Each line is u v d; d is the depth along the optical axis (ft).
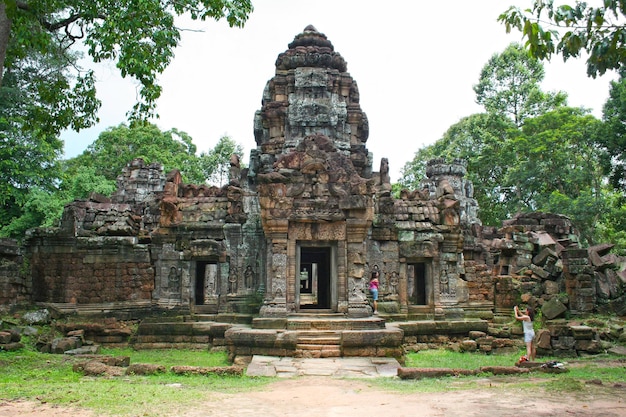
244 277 76.13
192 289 75.51
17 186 117.80
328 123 94.84
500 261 91.09
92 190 128.98
